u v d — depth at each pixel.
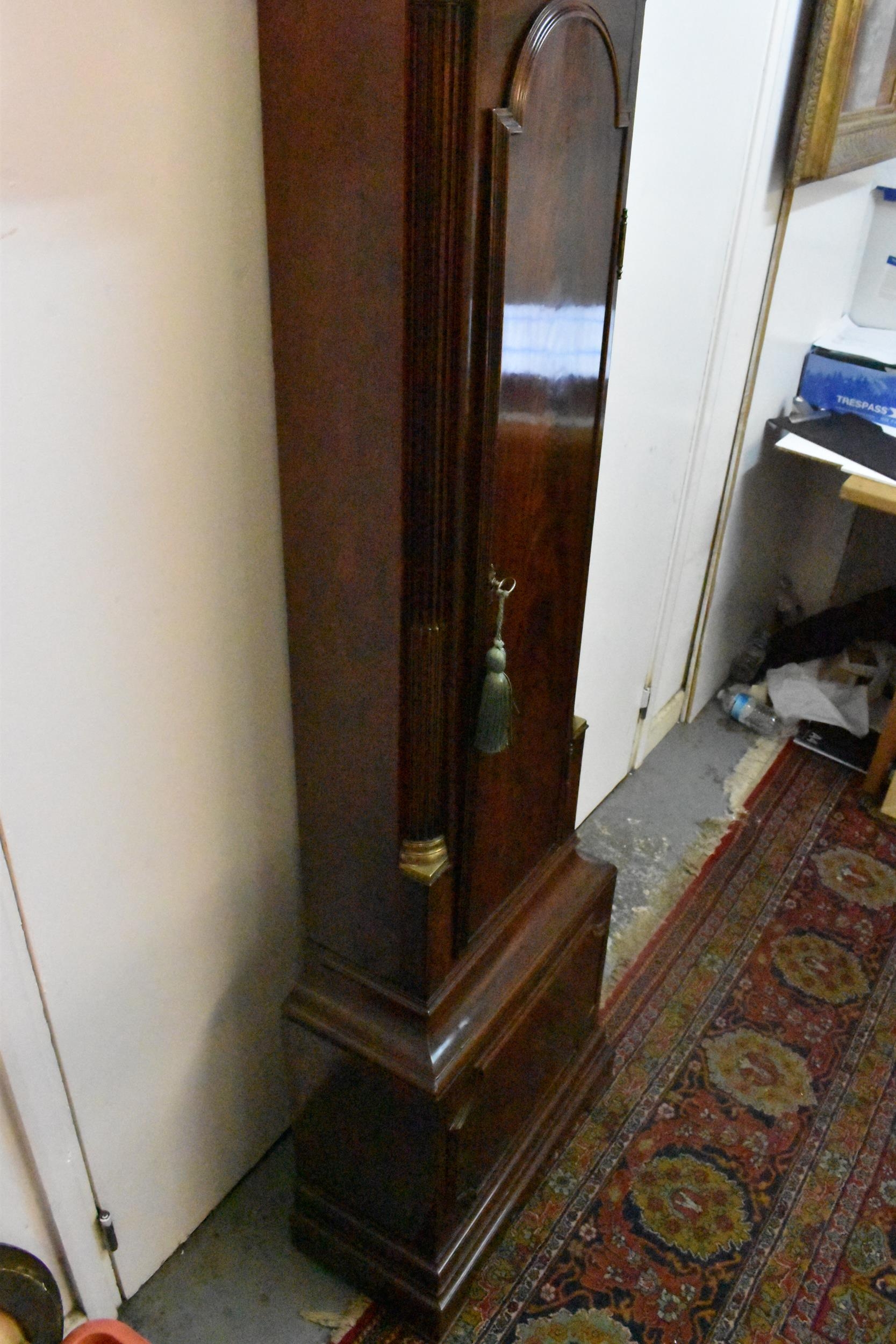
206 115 0.77
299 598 0.95
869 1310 1.26
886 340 2.34
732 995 1.70
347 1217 1.23
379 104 0.69
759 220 1.75
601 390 1.01
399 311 0.74
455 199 0.70
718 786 2.20
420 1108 1.05
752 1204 1.38
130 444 0.82
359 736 0.97
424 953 1.03
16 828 0.86
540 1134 1.36
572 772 1.27
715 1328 1.24
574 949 1.29
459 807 1.00
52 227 0.70
